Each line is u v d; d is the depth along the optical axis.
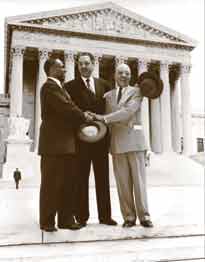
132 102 6.53
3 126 55.81
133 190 6.79
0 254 4.82
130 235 6.02
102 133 6.17
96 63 54.66
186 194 14.88
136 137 6.51
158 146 57.12
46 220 5.79
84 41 54.78
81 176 6.54
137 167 6.43
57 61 6.44
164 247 5.13
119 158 6.61
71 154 6.09
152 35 58.38
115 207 9.97
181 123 61.88
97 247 5.27
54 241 5.69
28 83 60.00
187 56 59.97
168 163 39.88
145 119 54.06
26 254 4.80
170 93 64.50
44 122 6.16
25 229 6.06
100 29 56.00
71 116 5.96
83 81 6.87
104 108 7.00
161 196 13.92
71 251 4.98
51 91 6.07
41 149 6.02
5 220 7.06
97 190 6.75
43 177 5.95
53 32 53.47
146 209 6.34
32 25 52.19
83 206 6.46
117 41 56.38
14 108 49.88
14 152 33.16
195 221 7.26
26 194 14.72
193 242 5.60
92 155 6.77
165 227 6.32
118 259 4.73
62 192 6.14
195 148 71.38
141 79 6.79
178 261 4.87
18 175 25.69
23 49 51.91
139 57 56.94
